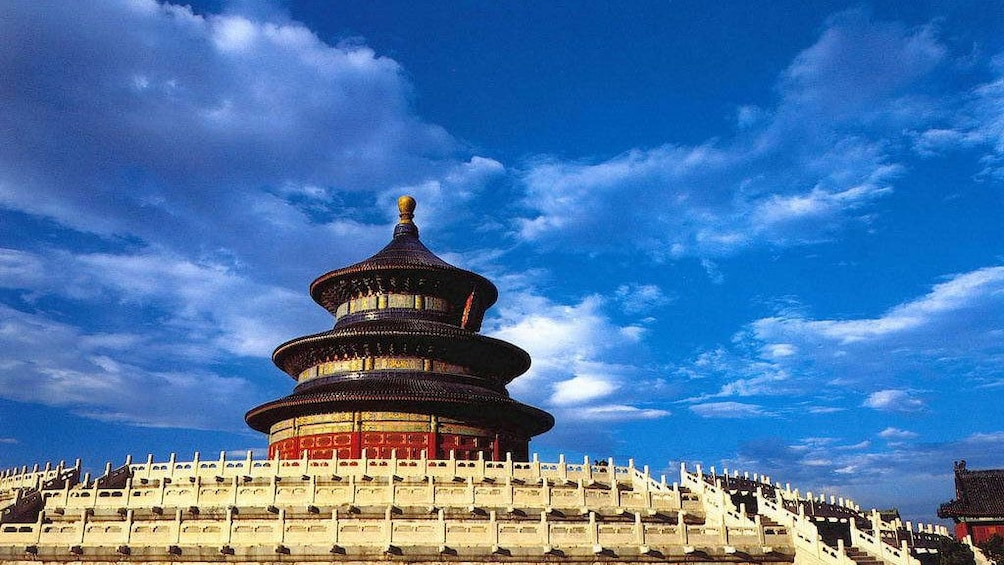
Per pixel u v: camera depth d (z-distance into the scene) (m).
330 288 89.62
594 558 49.66
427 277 86.56
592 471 62.56
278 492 54.72
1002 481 81.44
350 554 48.44
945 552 64.06
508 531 49.59
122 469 64.44
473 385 81.00
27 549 49.47
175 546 48.88
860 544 55.75
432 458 73.50
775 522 56.78
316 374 82.25
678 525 51.44
